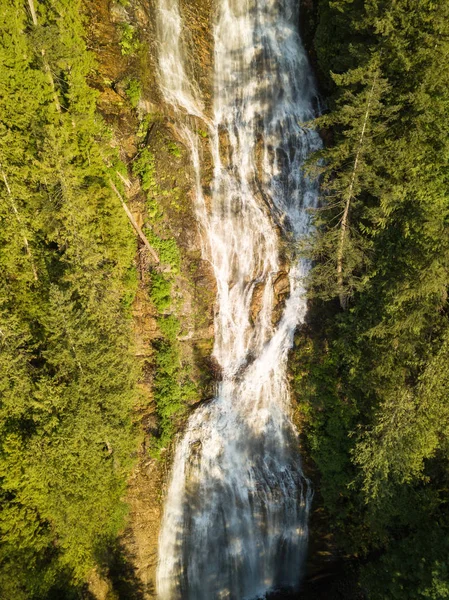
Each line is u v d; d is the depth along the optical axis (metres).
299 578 24.58
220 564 24.06
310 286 22.33
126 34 23.33
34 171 17.28
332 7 20.50
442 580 15.77
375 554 21.45
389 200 17.34
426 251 16.66
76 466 18.38
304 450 23.70
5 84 17.41
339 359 22.25
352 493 21.58
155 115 24.06
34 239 18.45
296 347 23.97
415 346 17.92
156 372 23.95
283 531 23.92
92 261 17.91
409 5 15.82
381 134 17.80
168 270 23.91
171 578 23.73
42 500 18.30
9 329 17.09
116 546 22.33
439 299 17.00
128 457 21.70
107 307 19.09
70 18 20.33
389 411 18.20
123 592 22.41
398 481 18.67
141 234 23.38
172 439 23.80
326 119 18.00
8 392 17.00
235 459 24.19
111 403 19.12
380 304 18.83
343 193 18.61
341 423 21.88
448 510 18.72
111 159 22.25
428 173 17.19
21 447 17.56
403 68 16.52
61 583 19.39
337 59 20.09
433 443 17.88
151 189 23.27
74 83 19.67
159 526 23.50
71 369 17.53
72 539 19.23
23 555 17.91
